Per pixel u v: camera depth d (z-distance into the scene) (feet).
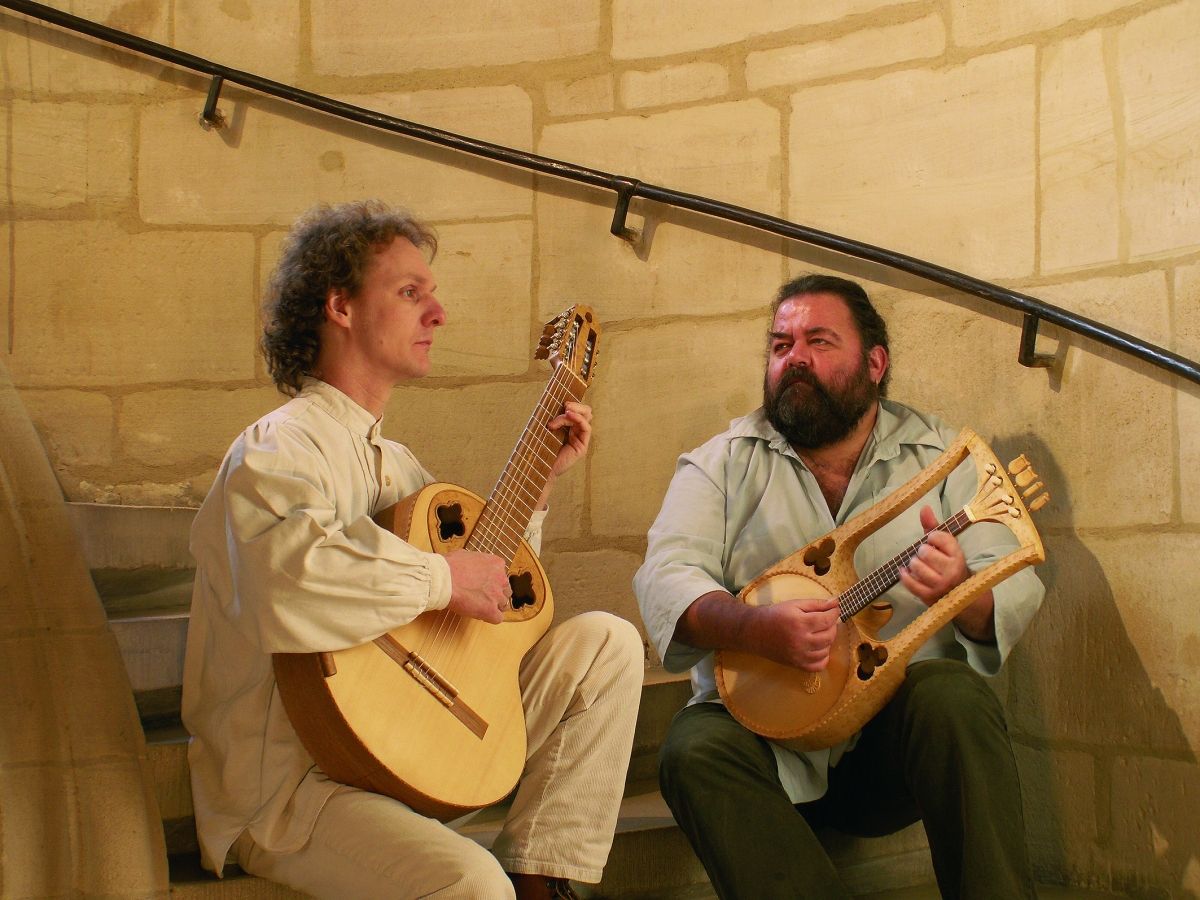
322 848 4.74
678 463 7.61
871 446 7.12
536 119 9.49
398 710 4.79
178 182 9.37
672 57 9.35
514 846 5.35
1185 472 6.99
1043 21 8.01
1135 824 7.06
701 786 5.61
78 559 5.47
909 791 5.99
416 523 5.24
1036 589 6.47
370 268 5.60
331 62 9.59
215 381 9.27
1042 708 7.64
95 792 5.05
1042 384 7.82
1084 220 7.70
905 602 6.74
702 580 6.54
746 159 9.11
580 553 9.16
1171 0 7.32
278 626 4.50
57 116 9.27
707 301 9.13
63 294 9.17
